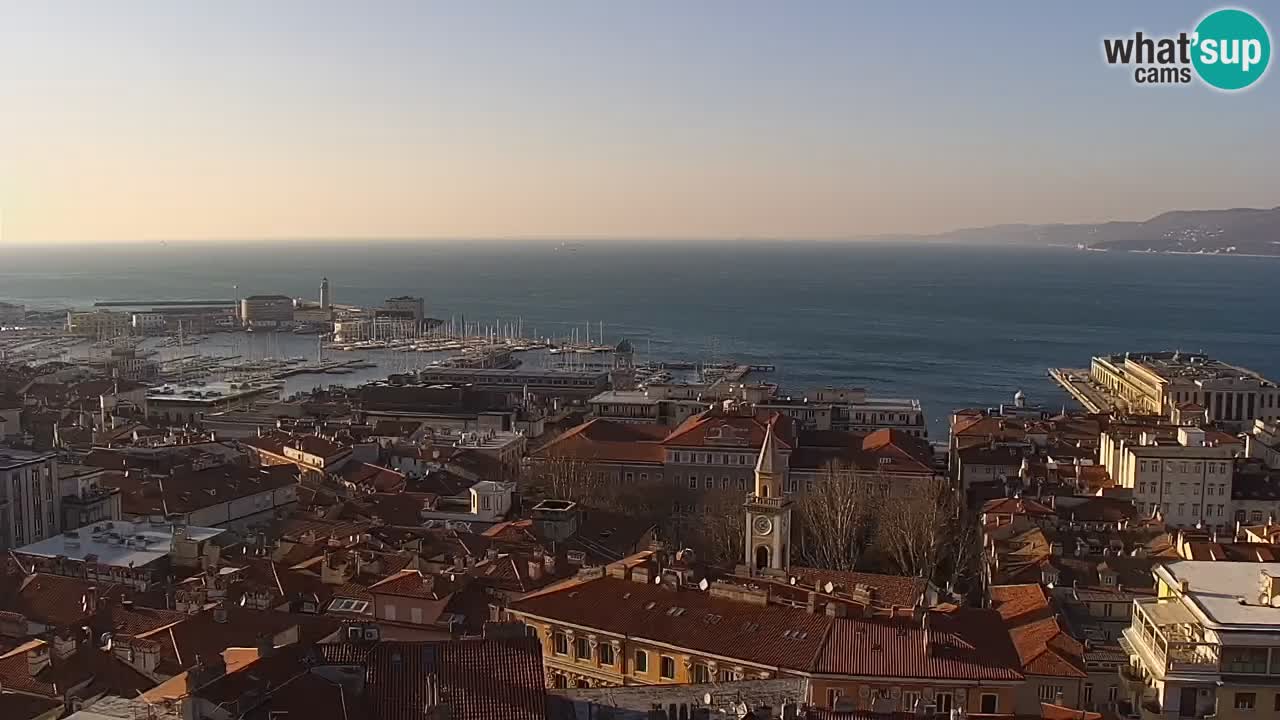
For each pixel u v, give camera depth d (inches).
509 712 3129.9
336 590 5541.3
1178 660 3545.8
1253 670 3523.6
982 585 7564.0
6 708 3816.4
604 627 4660.4
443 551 6328.7
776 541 6968.5
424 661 3284.9
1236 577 4018.2
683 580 5064.0
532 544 6569.9
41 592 5374.0
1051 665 5216.5
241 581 5605.3
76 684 4104.3
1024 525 7701.8
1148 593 6205.7
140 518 7568.9
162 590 5536.4
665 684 4185.5
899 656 4269.2
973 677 4136.3
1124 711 4060.0
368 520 7445.9
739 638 4480.8
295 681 3100.4
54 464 7568.9
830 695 4156.0
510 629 3582.7
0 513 7062.0
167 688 3545.8
